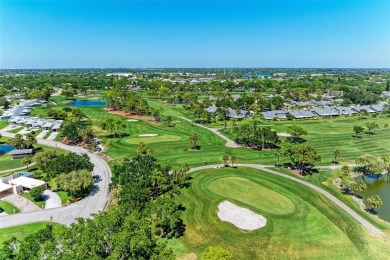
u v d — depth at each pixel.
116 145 134.00
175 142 139.38
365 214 75.62
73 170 87.25
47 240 44.22
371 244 62.72
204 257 48.09
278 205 78.25
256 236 64.38
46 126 164.50
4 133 155.12
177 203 78.88
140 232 45.25
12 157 116.94
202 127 172.25
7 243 48.25
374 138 147.62
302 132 140.12
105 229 44.84
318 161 102.81
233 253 58.84
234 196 83.12
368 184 97.44
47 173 90.69
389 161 106.19
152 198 78.56
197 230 66.38
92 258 39.19
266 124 181.50
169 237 63.53
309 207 77.25
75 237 43.22
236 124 178.38
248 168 105.31
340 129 168.38
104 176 99.00
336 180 97.06
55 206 78.00
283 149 120.94
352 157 119.50
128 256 42.84
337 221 71.25
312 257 58.41
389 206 80.94
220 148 130.75
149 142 139.12
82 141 140.00
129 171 83.94
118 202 73.75
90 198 82.69
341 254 59.44
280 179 95.69
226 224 68.62
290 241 62.97
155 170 83.19
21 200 80.94
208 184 91.06
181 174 89.31
